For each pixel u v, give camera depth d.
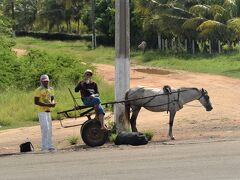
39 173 12.13
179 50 62.62
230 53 56.62
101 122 17.17
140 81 39.28
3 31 48.84
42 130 16.33
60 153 15.60
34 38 85.88
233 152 14.04
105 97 28.97
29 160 14.40
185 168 11.96
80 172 12.02
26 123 25.06
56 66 37.25
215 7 57.75
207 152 14.22
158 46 66.12
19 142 19.78
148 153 14.57
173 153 14.34
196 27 58.34
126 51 18.59
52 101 16.42
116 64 18.64
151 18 62.94
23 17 98.19
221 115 23.75
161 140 17.94
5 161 14.46
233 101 28.58
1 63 35.72
